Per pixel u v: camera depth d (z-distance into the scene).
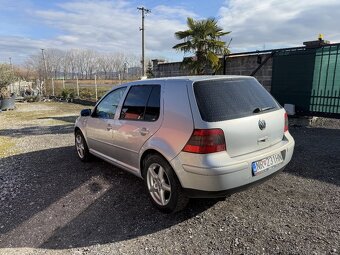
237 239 2.76
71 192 4.15
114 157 4.36
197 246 2.70
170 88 3.26
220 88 3.11
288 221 3.01
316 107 7.70
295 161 4.88
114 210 3.52
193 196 2.98
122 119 3.99
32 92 30.38
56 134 8.99
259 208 3.32
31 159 6.10
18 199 4.01
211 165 2.72
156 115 3.35
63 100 25.17
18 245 2.90
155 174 3.39
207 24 10.24
